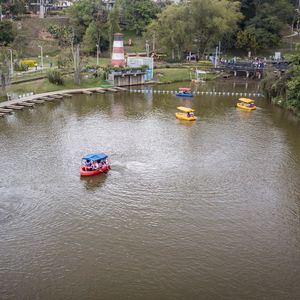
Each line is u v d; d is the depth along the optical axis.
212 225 50.97
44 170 65.25
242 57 194.75
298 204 56.72
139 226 50.31
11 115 97.31
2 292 38.97
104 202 55.78
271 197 58.50
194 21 172.75
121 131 86.94
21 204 54.62
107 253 45.00
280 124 95.56
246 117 101.50
